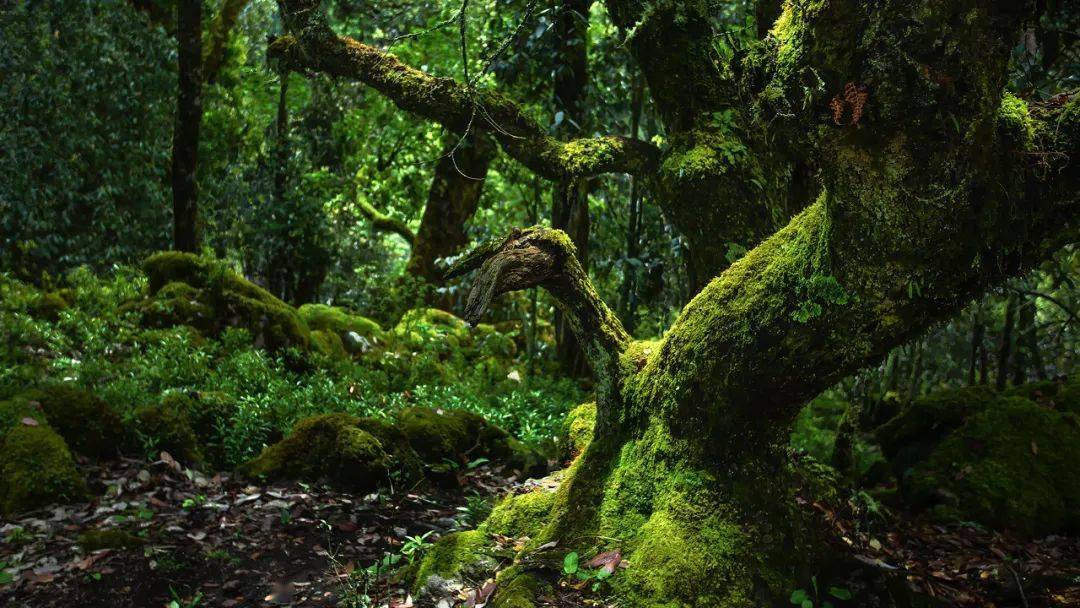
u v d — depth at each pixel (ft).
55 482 14.85
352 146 38.65
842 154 9.48
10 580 12.13
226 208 38.04
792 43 9.78
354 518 15.56
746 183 14.24
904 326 10.30
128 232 32.65
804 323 10.50
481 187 38.50
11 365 19.45
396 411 21.75
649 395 12.37
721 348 11.24
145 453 17.01
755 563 11.07
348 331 27.78
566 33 24.11
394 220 42.47
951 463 19.30
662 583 10.86
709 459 11.59
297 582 12.94
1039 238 10.24
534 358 30.73
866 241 9.77
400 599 12.15
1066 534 17.80
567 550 11.92
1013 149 9.51
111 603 11.93
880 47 8.90
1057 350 29.12
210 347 22.77
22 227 29.27
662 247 27.32
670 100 14.89
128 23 33.99
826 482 15.97
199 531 14.40
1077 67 17.38
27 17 30.04
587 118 25.71
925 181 9.28
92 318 23.59
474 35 32.01
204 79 41.01
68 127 30.68
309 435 17.83
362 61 17.39
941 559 15.64
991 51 8.79
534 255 12.30
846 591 11.05
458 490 18.16
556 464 19.92
